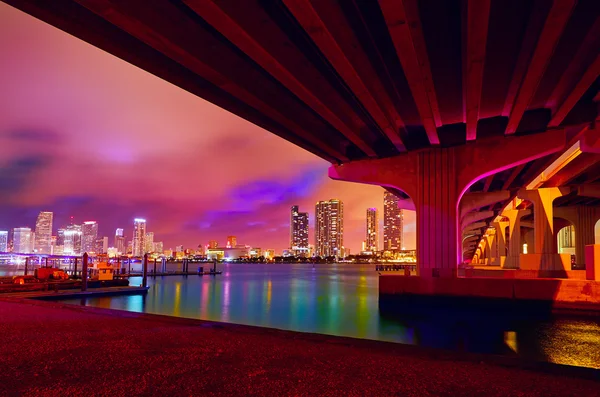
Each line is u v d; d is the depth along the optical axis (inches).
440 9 480.4
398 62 608.7
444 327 884.0
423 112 755.4
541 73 587.5
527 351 631.2
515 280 960.9
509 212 2775.6
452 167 1016.9
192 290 2241.6
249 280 3289.9
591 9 480.4
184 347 300.2
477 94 649.6
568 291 935.7
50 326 390.9
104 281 1882.4
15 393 198.7
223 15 422.6
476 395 203.2
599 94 826.2
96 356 272.2
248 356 274.7
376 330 874.1
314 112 825.5
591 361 557.0
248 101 669.9
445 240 1010.7
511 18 494.9
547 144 928.3
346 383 218.8
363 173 1125.7
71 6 470.9
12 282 1678.2
